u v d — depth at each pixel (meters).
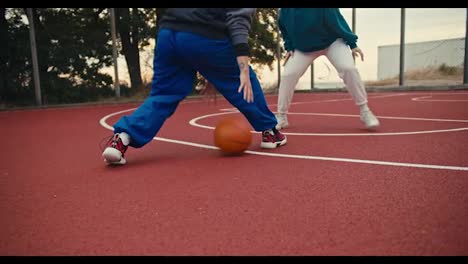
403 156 3.18
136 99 12.90
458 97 9.75
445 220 1.83
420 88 13.43
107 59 12.64
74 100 12.09
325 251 1.58
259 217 1.96
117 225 1.92
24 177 2.93
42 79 11.50
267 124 3.64
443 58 15.09
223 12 3.07
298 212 2.00
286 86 4.94
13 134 5.58
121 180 2.75
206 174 2.83
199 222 1.92
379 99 9.99
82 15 12.14
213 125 5.80
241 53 2.99
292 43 4.76
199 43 3.06
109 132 5.44
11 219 2.04
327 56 4.71
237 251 1.61
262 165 3.04
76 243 1.74
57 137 5.10
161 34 3.13
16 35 11.00
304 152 3.50
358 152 3.41
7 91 10.94
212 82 3.35
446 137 4.00
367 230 1.75
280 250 1.60
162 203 2.22
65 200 2.34
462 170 2.68
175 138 4.62
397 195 2.21
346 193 2.28
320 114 6.89
